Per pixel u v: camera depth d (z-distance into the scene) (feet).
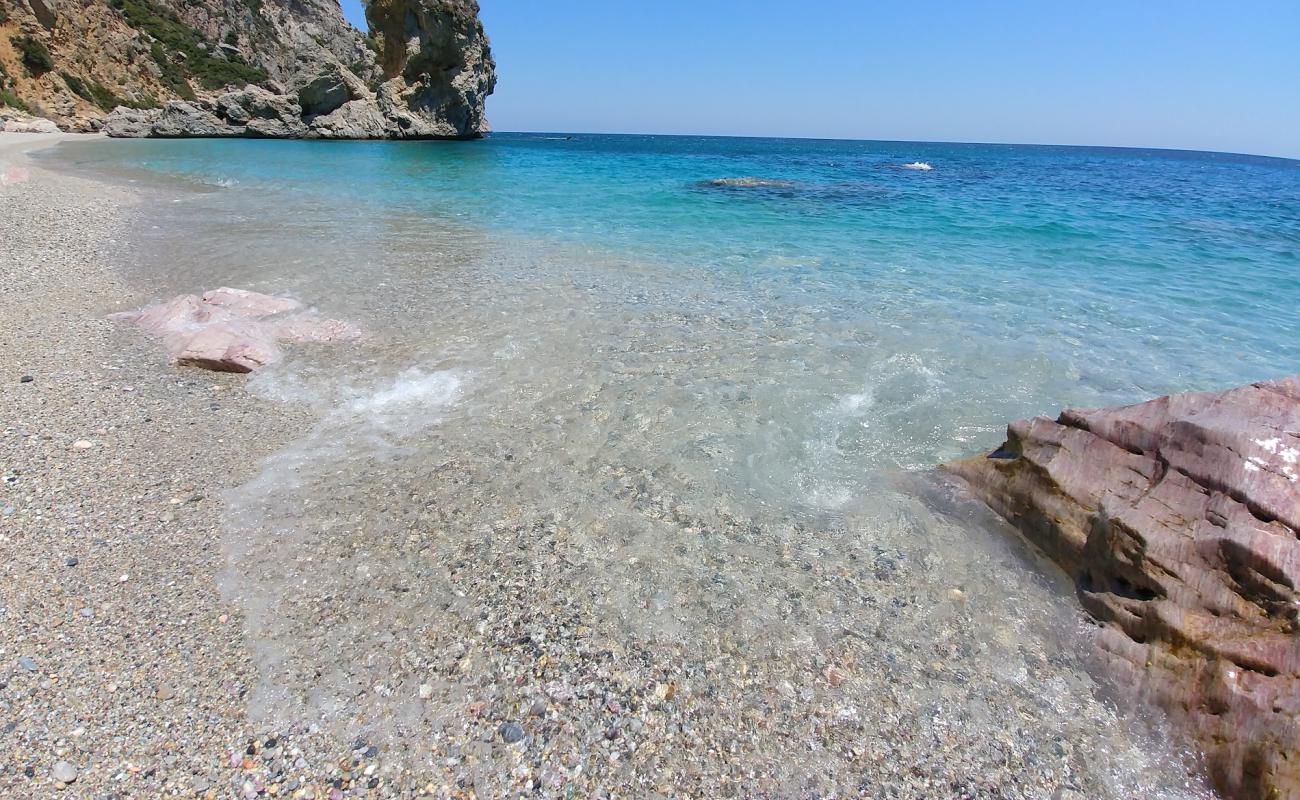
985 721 12.05
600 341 28.30
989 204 77.15
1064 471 15.76
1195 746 11.26
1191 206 80.43
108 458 18.57
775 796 10.69
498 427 21.24
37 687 11.72
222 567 14.87
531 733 11.50
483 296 34.30
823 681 12.74
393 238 48.91
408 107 212.23
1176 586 12.70
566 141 357.82
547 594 14.56
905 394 23.85
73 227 46.52
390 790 10.48
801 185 98.94
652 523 16.97
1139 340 29.30
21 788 10.07
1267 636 11.30
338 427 20.98
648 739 11.50
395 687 12.22
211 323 26.81
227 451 19.35
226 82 221.25
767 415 22.29
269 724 11.42
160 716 11.41
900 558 15.98
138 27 202.39
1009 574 15.40
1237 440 13.51
